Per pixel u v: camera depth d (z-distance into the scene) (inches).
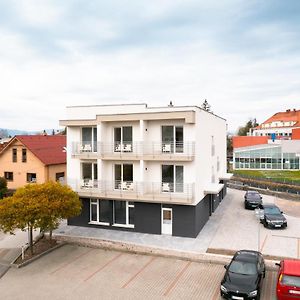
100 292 604.7
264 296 574.9
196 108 881.5
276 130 4338.1
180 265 716.7
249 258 629.3
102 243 847.1
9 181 1514.5
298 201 1347.2
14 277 677.9
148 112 887.1
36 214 733.9
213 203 1158.3
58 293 604.4
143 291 605.3
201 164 949.8
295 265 569.0
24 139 1492.4
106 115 930.7
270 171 2381.9
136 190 918.4
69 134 1013.8
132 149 933.2
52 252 809.5
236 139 2861.7
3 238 924.6
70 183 1003.9
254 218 1074.7
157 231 913.5
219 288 610.2
